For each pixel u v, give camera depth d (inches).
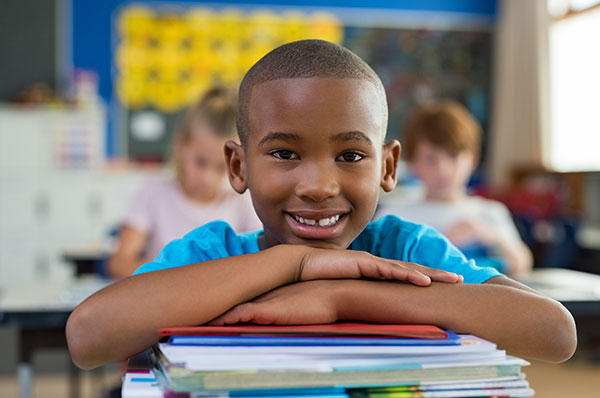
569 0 253.6
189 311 25.8
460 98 273.4
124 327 25.8
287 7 261.9
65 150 230.2
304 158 27.4
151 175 233.8
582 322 69.0
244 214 95.0
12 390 143.3
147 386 22.2
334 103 26.6
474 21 272.5
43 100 232.2
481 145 274.7
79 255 127.6
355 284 27.2
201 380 19.7
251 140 28.6
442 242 35.1
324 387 20.5
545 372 163.3
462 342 22.4
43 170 229.6
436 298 26.9
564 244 177.5
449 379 21.2
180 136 91.4
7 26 245.3
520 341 26.9
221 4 257.9
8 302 68.7
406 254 34.9
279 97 27.0
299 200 27.6
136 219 92.8
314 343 21.8
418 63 270.4
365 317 26.8
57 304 67.6
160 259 34.2
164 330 22.4
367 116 27.3
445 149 101.0
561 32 260.5
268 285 27.0
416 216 102.3
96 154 234.2
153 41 255.1
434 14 270.1
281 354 20.9
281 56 27.7
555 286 78.3
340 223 28.5
